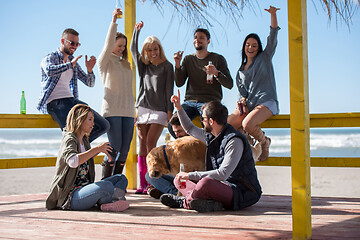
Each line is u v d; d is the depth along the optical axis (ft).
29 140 94.02
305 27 7.95
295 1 7.80
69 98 14.06
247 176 11.46
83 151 12.06
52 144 95.45
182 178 11.12
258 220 10.00
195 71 15.52
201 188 11.09
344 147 86.58
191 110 15.35
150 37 15.64
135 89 17.47
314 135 87.86
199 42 15.24
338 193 35.22
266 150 15.10
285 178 50.16
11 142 92.99
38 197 14.94
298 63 7.79
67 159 11.25
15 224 9.79
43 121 16.11
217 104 11.35
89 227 9.37
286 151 86.63
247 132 14.56
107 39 14.98
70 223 9.85
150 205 12.69
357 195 33.86
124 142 15.35
